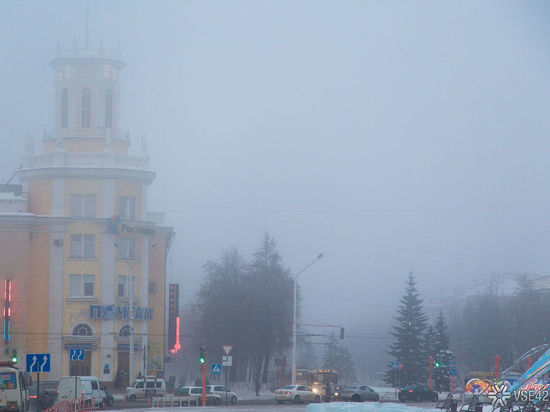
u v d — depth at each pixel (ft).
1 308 286.25
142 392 234.79
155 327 314.76
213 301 334.24
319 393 263.08
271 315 328.49
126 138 309.22
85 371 285.84
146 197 304.50
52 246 291.79
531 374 116.57
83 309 288.71
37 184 298.56
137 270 298.56
